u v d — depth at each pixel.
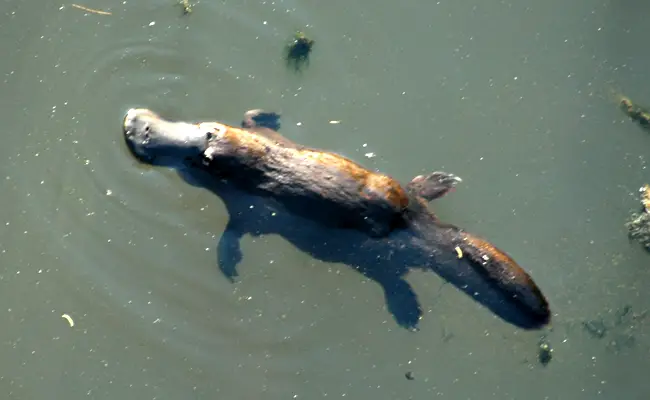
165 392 2.27
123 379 2.28
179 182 2.33
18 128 2.35
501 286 2.27
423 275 2.29
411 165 2.33
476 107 2.36
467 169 2.33
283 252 2.31
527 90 2.36
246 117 2.34
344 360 2.28
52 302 2.30
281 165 2.28
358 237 2.27
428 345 2.28
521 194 2.32
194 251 2.31
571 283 2.29
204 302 2.30
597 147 2.34
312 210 2.27
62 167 2.34
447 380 2.27
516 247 2.31
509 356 2.27
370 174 2.28
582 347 2.27
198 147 2.30
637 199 2.32
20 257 2.31
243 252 2.31
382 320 2.29
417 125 2.35
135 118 2.33
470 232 2.30
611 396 2.26
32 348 2.29
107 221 2.32
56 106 2.36
